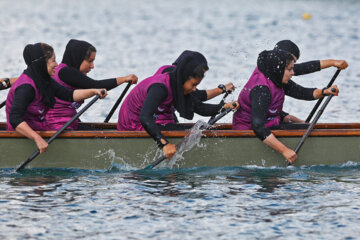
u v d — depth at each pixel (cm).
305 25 9425
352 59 6297
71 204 2012
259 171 2428
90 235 1772
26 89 2294
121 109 2492
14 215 1909
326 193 2144
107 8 12475
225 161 2469
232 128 2592
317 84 4791
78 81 2559
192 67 2228
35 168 2416
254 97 2389
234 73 5338
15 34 8450
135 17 10831
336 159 2509
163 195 2116
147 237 1761
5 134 2361
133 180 2292
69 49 2575
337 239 1753
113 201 2047
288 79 2422
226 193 2141
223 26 9425
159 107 2398
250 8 12256
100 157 2423
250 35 8394
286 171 2430
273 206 2006
